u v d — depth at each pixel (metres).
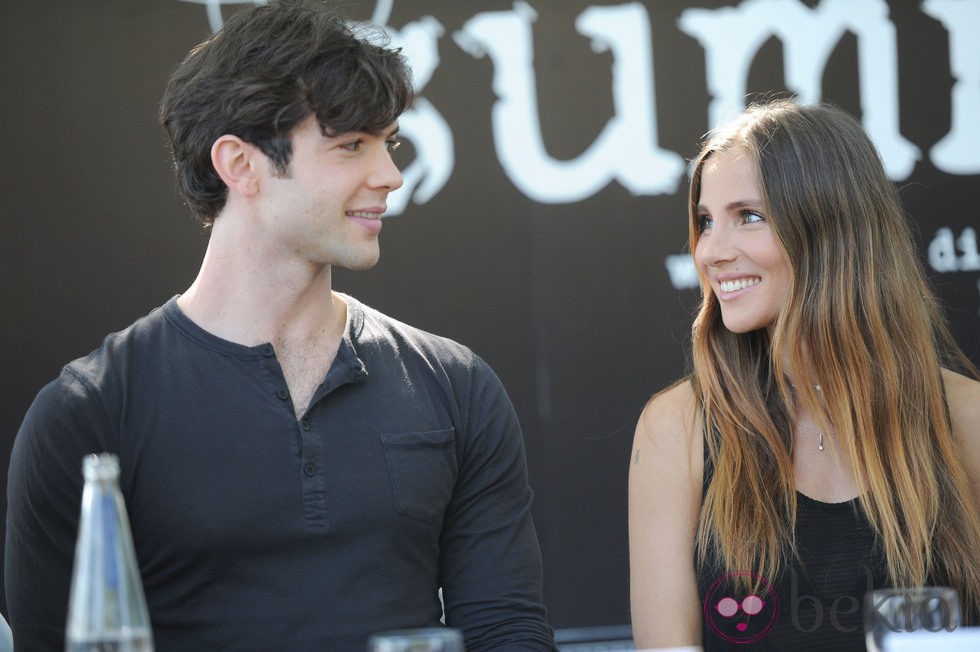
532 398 14.05
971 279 14.38
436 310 13.91
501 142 14.00
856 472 7.52
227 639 6.42
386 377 6.99
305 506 6.52
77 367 6.72
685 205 14.20
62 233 13.22
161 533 6.48
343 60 6.54
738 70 14.25
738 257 7.63
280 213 6.57
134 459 6.52
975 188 14.44
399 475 6.75
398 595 6.68
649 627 7.77
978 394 7.96
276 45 6.53
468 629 7.04
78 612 4.21
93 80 13.26
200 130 6.66
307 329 6.81
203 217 6.97
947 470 7.67
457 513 7.21
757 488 7.63
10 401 13.10
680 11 14.18
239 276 6.72
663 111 14.18
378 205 6.70
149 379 6.66
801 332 7.59
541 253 14.06
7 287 13.11
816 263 7.58
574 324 14.09
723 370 7.93
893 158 14.38
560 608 14.02
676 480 7.98
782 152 7.59
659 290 14.18
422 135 13.89
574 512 14.06
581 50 14.09
